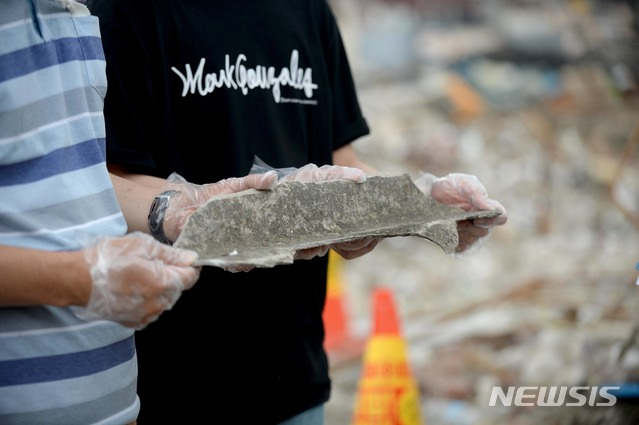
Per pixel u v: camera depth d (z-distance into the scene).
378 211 2.51
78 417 2.07
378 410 4.07
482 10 11.53
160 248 1.90
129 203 2.38
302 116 2.91
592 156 9.27
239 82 2.75
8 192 1.98
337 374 5.44
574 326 5.44
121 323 1.91
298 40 2.88
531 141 9.48
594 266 7.04
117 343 2.14
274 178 2.21
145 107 2.64
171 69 2.67
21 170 2.00
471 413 4.71
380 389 4.08
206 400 2.76
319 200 2.34
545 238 7.79
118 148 2.55
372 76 10.76
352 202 2.43
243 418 2.80
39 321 2.01
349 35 11.23
